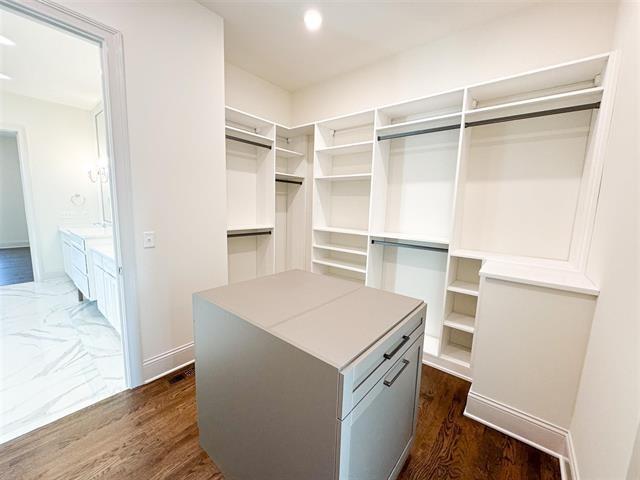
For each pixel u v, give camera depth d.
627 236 1.11
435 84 2.46
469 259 2.40
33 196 4.07
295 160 3.63
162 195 1.99
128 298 1.88
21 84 3.40
